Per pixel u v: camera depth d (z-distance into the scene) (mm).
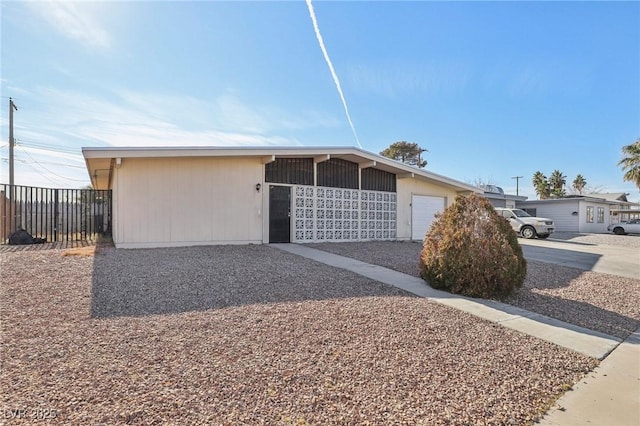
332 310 4793
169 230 10430
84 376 2812
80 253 8508
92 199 14031
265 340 3695
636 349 4227
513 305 5828
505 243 6234
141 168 10195
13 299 4777
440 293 6125
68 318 4152
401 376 3090
